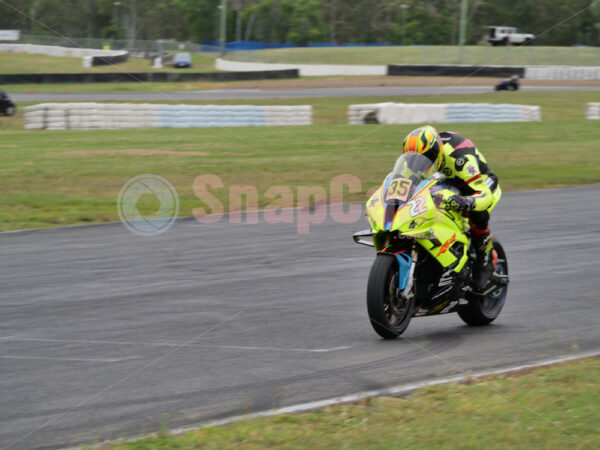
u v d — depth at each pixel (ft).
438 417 23.53
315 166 100.12
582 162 109.50
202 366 29.84
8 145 116.37
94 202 77.00
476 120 162.61
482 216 33.65
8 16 546.26
